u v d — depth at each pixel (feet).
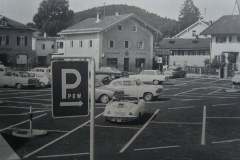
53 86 20.21
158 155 43.60
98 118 69.77
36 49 278.26
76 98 20.38
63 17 412.16
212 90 128.88
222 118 71.77
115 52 211.41
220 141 51.62
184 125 63.93
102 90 91.76
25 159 41.60
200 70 218.18
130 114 63.57
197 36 277.64
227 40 226.38
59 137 53.06
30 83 127.75
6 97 101.81
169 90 127.95
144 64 223.92
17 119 68.18
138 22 219.82
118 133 56.34
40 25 410.93
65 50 230.27
